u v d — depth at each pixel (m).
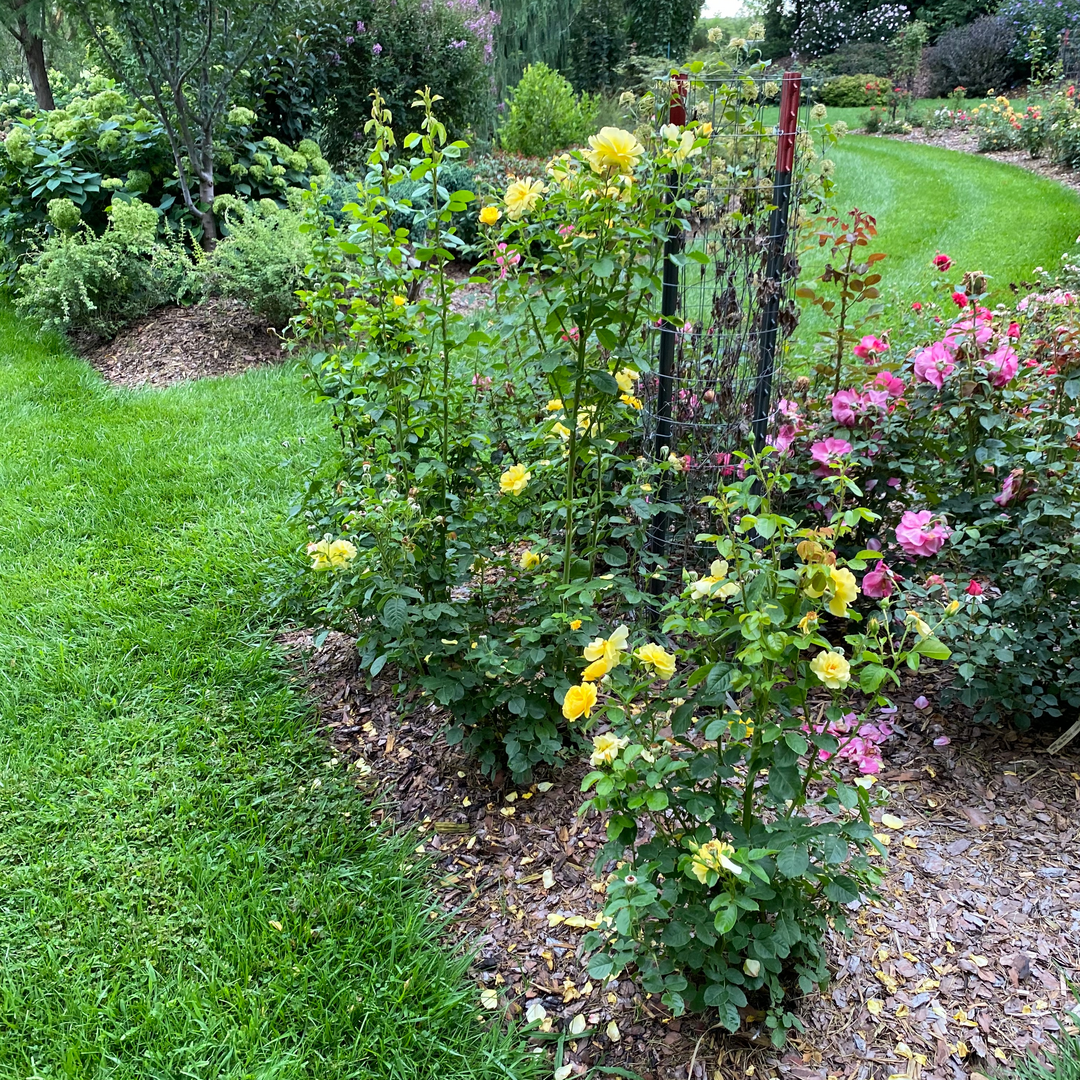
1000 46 15.09
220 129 6.61
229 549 3.46
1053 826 2.08
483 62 10.50
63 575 3.32
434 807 2.29
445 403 2.39
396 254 2.22
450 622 2.20
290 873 2.10
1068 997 1.69
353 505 2.35
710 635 1.59
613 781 1.44
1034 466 2.29
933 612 2.07
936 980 1.74
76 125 6.50
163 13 5.82
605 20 17.56
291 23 6.82
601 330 1.87
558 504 2.11
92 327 6.04
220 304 6.10
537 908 1.98
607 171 1.74
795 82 2.35
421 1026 1.71
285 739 2.54
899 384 2.55
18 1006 1.78
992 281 5.94
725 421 2.70
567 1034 1.69
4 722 2.59
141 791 2.34
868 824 1.51
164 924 1.95
